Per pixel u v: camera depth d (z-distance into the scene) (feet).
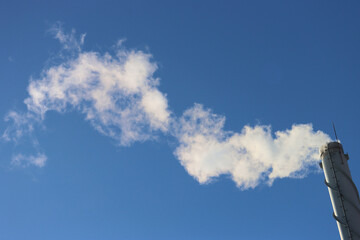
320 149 172.04
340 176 157.69
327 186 160.56
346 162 164.76
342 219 148.15
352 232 142.51
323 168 167.53
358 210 147.43
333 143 169.17
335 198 154.20
